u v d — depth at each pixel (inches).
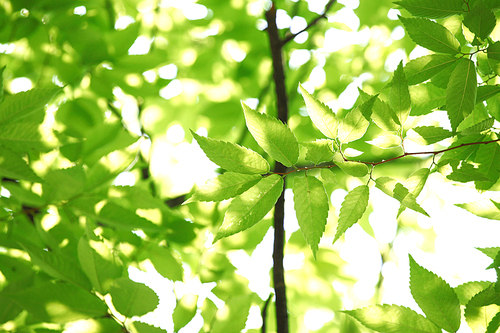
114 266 39.9
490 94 39.9
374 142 39.6
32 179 39.2
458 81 38.9
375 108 39.3
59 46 50.5
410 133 39.4
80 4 50.9
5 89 55.9
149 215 46.2
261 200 38.7
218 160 38.5
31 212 42.8
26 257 42.8
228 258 48.9
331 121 38.9
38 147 39.8
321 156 39.0
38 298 38.8
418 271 39.3
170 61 52.6
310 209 39.0
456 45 39.3
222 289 48.5
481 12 38.5
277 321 44.3
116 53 50.0
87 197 42.0
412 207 38.7
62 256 39.6
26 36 49.5
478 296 38.9
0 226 42.8
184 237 46.6
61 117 51.6
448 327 38.8
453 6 39.1
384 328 39.0
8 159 38.9
